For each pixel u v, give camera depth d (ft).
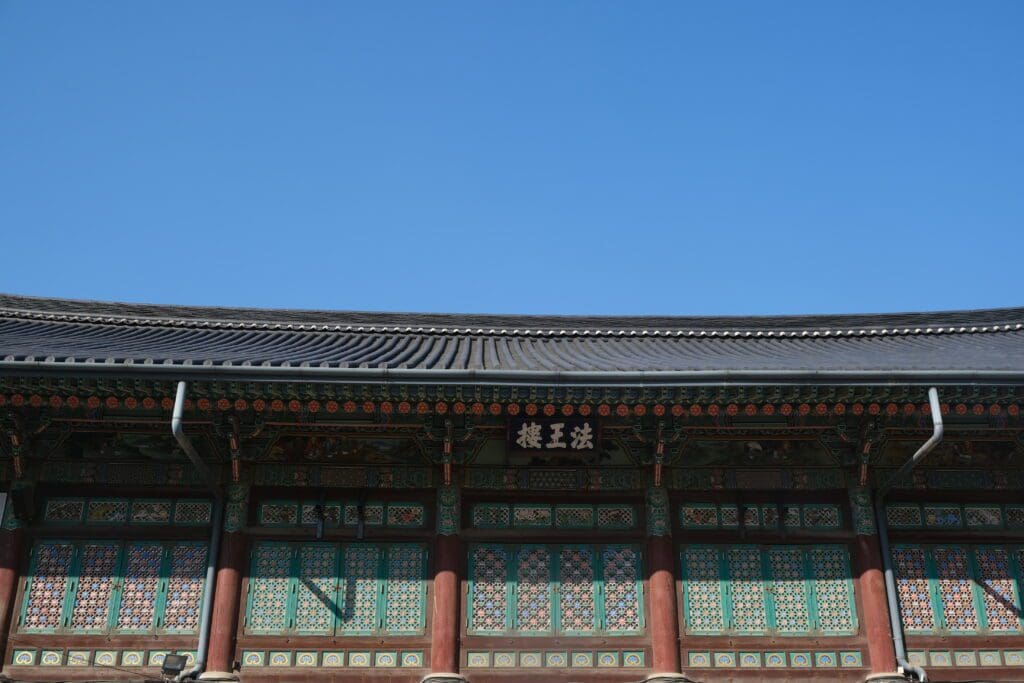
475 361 69.77
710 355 77.56
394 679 58.34
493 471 63.93
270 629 59.41
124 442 63.16
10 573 59.62
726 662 59.31
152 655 58.54
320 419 61.00
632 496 63.62
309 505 62.80
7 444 61.11
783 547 62.49
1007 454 64.90
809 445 64.69
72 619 59.26
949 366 61.72
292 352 70.33
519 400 57.62
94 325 85.30
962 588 61.57
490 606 60.49
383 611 60.18
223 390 56.24
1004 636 60.23
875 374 55.83
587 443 60.80
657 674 58.13
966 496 63.98
